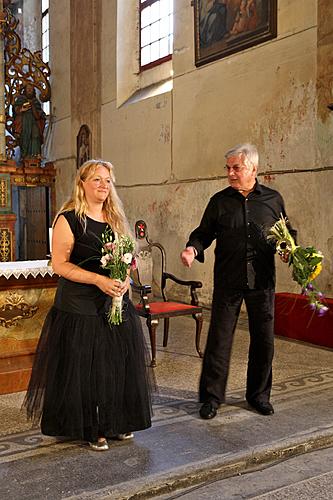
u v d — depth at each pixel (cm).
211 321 428
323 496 311
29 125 1431
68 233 354
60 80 1434
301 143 733
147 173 1080
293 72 742
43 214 1512
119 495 302
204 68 912
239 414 420
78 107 1342
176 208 995
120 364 360
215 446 361
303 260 384
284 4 753
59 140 1450
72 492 302
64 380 352
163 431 387
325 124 694
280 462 355
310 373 529
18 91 1431
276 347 633
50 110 1496
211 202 426
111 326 359
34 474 323
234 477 336
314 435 379
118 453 351
